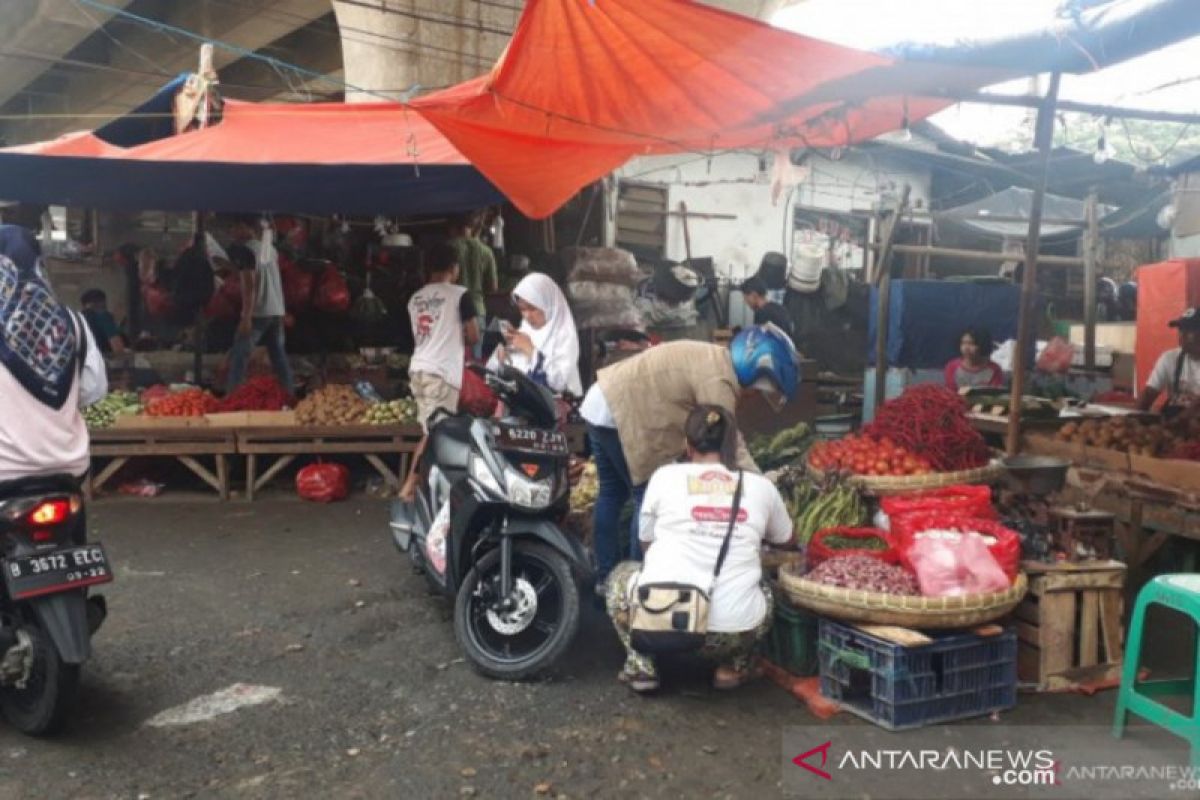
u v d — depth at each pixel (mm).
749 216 14070
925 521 4105
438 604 5336
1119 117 5844
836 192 14547
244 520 7266
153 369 10148
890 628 3893
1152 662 4516
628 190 13375
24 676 3619
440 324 6875
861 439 5137
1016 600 3920
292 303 10555
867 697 4098
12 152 7098
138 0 15805
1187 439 5801
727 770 3557
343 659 4566
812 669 4281
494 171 7039
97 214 12484
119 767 3547
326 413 8070
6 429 3539
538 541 4340
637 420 4602
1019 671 4277
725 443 4156
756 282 8859
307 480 7859
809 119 6078
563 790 3418
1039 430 6598
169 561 6156
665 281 11797
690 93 5285
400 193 9070
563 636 4203
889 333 10836
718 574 3951
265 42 16781
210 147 7492
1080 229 14023
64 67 19953
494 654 4355
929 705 3879
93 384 3906
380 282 11609
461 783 3459
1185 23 4227
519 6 10734
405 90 10211
